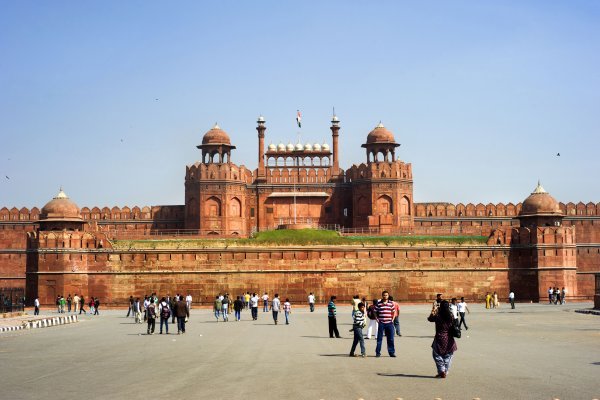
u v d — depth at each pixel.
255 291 63.09
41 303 62.00
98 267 63.12
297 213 79.75
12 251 77.25
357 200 77.75
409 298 63.50
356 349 25.38
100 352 25.36
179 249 63.38
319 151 80.44
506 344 26.52
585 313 46.88
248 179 80.12
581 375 18.31
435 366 20.31
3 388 17.36
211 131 79.38
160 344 28.30
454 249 64.19
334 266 63.50
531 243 64.25
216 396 15.75
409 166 78.06
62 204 65.81
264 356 23.33
